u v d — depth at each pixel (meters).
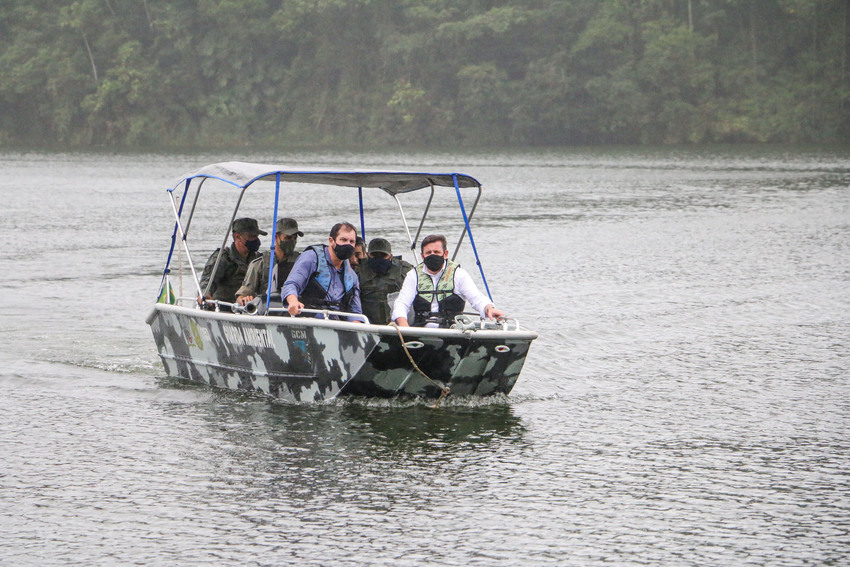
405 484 11.14
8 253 30.56
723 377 15.89
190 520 10.15
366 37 128.12
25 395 14.87
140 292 23.53
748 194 52.69
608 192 55.12
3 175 72.25
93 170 79.00
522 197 52.44
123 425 13.34
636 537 9.78
